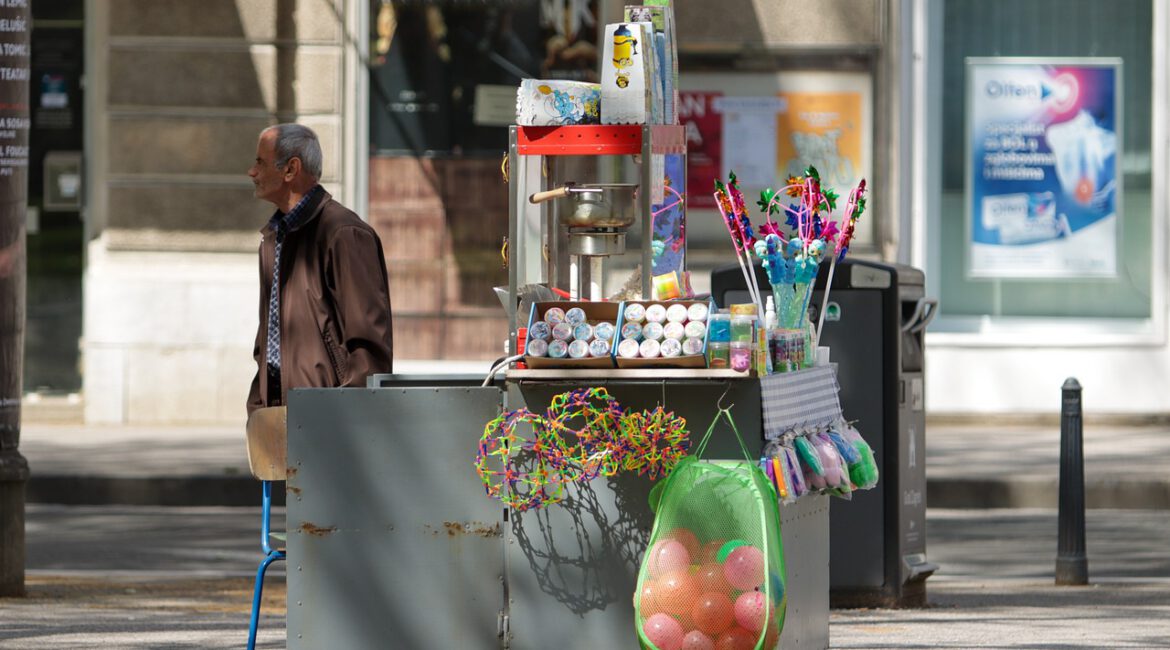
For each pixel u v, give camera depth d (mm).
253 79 36281
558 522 12055
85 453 32094
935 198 36625
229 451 32344
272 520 28062
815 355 13633
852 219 13703
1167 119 36281
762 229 13711
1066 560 22188
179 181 36406
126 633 17609
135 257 36531
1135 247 36500
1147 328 36469
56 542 26047
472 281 36969
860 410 19328
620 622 12000
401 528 12148
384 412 12117
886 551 19406
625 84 12789
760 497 11523
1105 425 35812
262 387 14625
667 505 11602
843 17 35750
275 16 36281
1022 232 36594
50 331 36781
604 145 12695
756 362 11719
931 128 36469
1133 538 26266
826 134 35875
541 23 36500
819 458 12555
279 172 14430
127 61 36375
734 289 19453
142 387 36219
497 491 11992
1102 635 17688
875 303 19281
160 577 22859
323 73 36344
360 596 12156
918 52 36062
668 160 13438
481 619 12125
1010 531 26938
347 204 36531
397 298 37031
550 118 12867
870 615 19031
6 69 20328
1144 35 36375
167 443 33438
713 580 11477
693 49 35844
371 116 36781
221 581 22484
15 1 20328
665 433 11727
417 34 36625
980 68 36438
